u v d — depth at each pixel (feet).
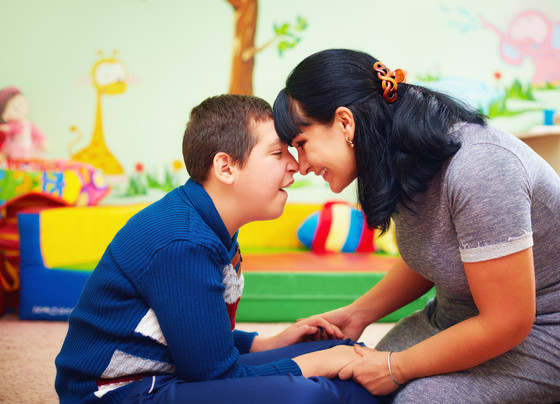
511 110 10.48
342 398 2.98
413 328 4.06
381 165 2.94
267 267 7.76
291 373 3.11
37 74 9.87
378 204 2.96
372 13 10.22
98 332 3.00
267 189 3.26
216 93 10.18
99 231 8.26
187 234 2.91
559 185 3.01
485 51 10.39
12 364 5.65
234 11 10.08
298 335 3.98
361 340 6.49
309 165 3.20
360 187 3.07
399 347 3.95
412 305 7.57
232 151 3.17
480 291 2.80
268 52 10.19
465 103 3.18
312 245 9.10
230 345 2.99
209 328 2.84
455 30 10.33
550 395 3.03
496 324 2.74
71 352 3.09
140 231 3.04
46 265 7.68
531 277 2.69
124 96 10.01
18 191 8.24
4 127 9.70
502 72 10.43
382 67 3.01
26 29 9.82
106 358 2.92
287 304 7.50
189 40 10.07
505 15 10.39
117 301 2.97
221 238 3.27
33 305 7.64
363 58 3.05
